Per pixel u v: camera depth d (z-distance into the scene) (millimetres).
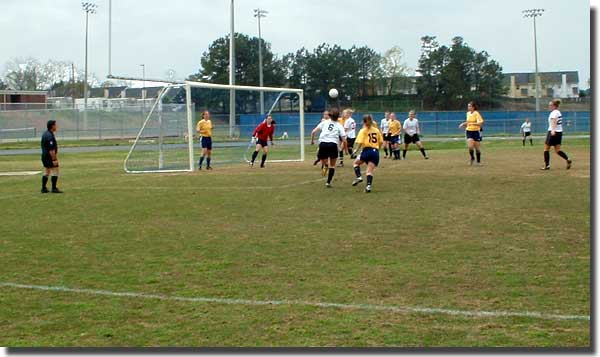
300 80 91188
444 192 16938
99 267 9531
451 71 87312
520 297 7520
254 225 12766
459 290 7871
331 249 10367
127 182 21781
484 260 9344
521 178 19828
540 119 71562
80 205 16219
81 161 34250
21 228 12984
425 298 7590
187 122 28000
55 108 65812
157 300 7809
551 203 14523
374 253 10000
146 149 27359
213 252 10367
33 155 41344
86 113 63750
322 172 21828
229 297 7848
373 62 95750
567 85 126250
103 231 12477
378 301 7523
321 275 8758
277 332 6605
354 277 8602
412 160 28828
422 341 6238
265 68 83938
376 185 18891
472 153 25266
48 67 111312
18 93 79000
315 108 91375
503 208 13984
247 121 39094
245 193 17797
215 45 82312
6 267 9617
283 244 10867
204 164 28141
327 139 18469
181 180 21938
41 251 10711
